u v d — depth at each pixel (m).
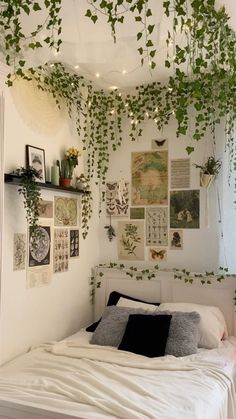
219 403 1.99
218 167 3.34
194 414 1.76
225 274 3.24
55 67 2.99
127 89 3.63
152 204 3.59
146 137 3.63
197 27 2.00
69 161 3.13
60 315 3.12
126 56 2.80
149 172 3.62
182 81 2.06
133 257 3.65
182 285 3.35
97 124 3.74
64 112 3.22
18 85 2.62
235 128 3.26
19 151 2.63
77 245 3.40
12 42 2.00
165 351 2.61
